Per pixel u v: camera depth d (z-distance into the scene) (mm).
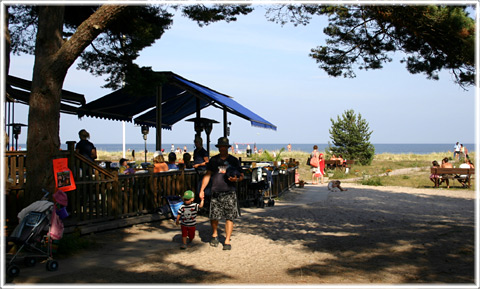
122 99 14383
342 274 5941
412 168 32688
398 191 18531
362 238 8383
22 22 11031
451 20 7836
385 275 5828
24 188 7246
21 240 6059
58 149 7398
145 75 11078
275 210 12469
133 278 5746
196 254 7203
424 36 8828
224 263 6641
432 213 12180
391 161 41312
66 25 11141
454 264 6207
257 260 6812
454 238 7887
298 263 6605
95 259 6707
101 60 11164
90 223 8289
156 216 9938
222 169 7738
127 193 9359
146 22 10820
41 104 7164
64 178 7457
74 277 5734
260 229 9531
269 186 13297
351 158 34812
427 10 8086
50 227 6312
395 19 9070
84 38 7117
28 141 7191
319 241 8219
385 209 12969
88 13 10742
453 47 8328
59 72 7195
